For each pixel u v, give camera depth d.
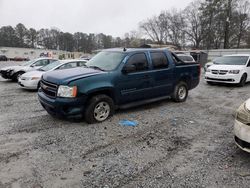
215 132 4.87
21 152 3.83
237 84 11.29
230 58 12.25
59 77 5.00
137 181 3.07
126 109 6.53
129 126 5.13
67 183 3.01
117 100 5.59
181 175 3.22
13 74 12.24
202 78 14.84
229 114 6.26
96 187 2.94
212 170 3.35
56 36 102.56
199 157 3.75
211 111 6.55
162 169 3.38
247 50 29.89
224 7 50.56
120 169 3.36
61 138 4.41
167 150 3.99
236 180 3.10
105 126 5.09
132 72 5.77
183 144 4.24
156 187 2.95
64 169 3.33
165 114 6.13
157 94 6.59
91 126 5.08
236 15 51.75
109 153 3.84
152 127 5.10
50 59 13.34
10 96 8.59
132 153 3.86
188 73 7.48
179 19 68.75
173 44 69.25
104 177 3.15
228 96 8.84
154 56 6.41
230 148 4.07
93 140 4.35
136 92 5.94
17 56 80.69
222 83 11.86
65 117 5.02
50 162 3.52
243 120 3.49
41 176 3.16
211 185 2.99
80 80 4.91
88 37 102.25
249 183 3.04
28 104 7.22
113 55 5.97
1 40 96.38
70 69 5.70
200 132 4.86
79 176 3.17
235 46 53.16
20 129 4.88
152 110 6.50
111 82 5.34
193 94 9.23
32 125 5.14
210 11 52.84
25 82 9.59
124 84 5.62
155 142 4.31
